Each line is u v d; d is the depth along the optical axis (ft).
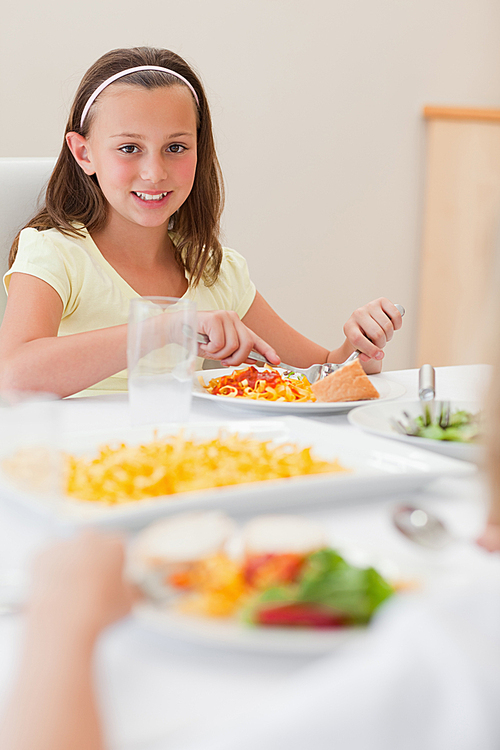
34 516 1.72
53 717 0.94
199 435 2.38
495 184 9.58
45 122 6.93
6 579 1.39
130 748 1.02
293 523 1.36
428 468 2.03
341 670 0.93
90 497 1.78
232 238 8.07
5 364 3.58
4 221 4.78
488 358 1.05
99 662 1.20
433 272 9.56
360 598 1.18
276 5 7.91
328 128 8.50
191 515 1.56
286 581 1.26
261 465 1.98
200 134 4.90
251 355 3.43
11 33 6.66
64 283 4.46
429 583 1.33
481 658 0.83
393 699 0.83
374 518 1.84
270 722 0.89
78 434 2.26
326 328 8.91
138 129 4.25
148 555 1.31
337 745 0.84
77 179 4.75
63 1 6.82
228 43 7.72
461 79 9.50
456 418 2.60
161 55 4.58
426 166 9.33
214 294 5.14
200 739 1.04
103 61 4.48
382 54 8.76
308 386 3.38
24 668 0.98
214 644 1.16
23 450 1.56
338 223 8.77
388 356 9.50
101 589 1.03
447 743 0.80
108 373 3.55
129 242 4.79
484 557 1.50
